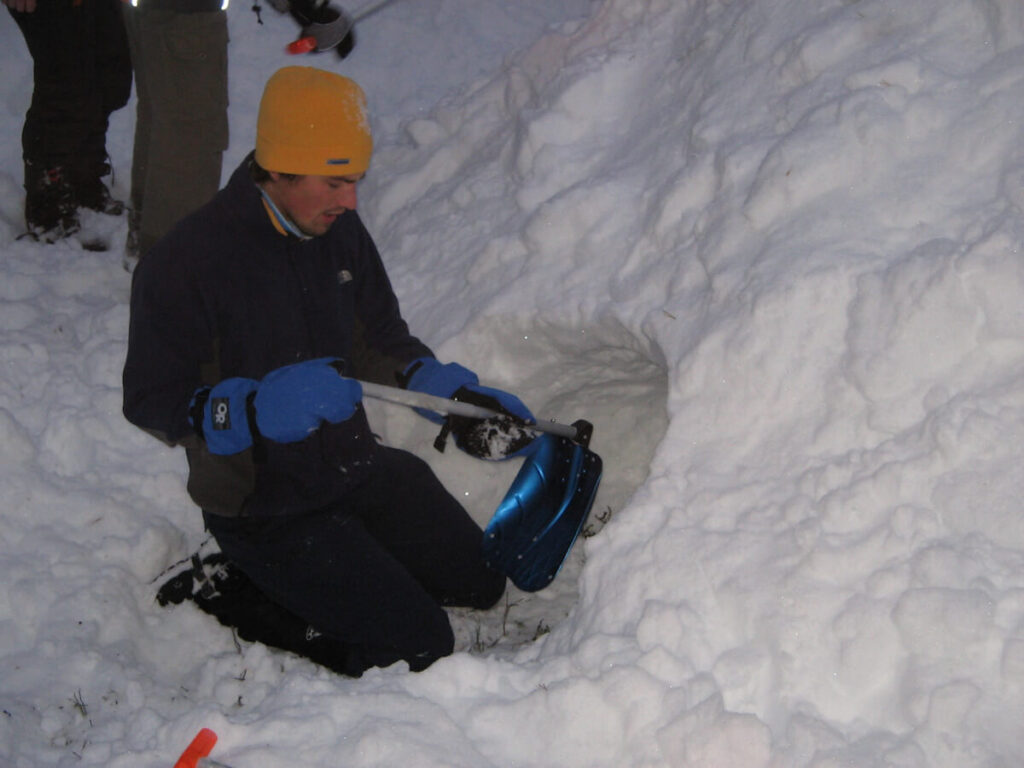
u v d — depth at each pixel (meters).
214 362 2.48
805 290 2.39
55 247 4.09
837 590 2.07
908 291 2.25
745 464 2.35
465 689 2.20
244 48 5.75
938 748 1.85
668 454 2.45
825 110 2.66
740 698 2.03
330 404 2.26
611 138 3.48
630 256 2.95
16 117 4.82
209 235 2.36
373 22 6.03
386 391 2.43
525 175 3.56
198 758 2.03
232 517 2.58
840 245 2.44
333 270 2.57
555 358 3.15
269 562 2.59
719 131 2.97
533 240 3.21
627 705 2.05
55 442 3.17
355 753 2.05
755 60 3.07
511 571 2.72
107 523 2.97
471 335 3.18
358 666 2.66
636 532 2.35
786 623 2.07
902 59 2.63
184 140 3.49
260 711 2.25
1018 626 1.91
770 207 2.60
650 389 3.27
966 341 2.19
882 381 2.22
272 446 2.46
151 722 2.30
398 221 3.92
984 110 2.47
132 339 2.39
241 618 2.82
